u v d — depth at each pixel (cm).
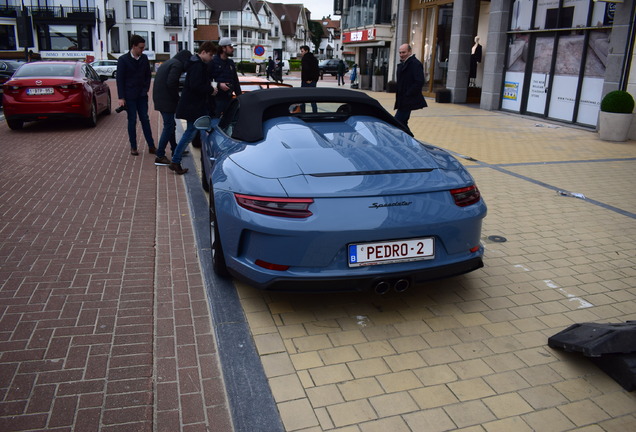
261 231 291
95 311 321
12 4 4912
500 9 1549
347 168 312
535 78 1455
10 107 1019
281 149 335
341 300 348
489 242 465
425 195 304
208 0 8431
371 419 232
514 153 914
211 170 388
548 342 295
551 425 230
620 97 1044
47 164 743
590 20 1237
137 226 483
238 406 238
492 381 262
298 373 264
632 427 230
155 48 6369
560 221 528
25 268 382
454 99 1928
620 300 354
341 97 414
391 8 2473
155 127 1173
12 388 246
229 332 302
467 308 340
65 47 5069
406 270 297
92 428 221
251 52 8838
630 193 648
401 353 285
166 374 261
